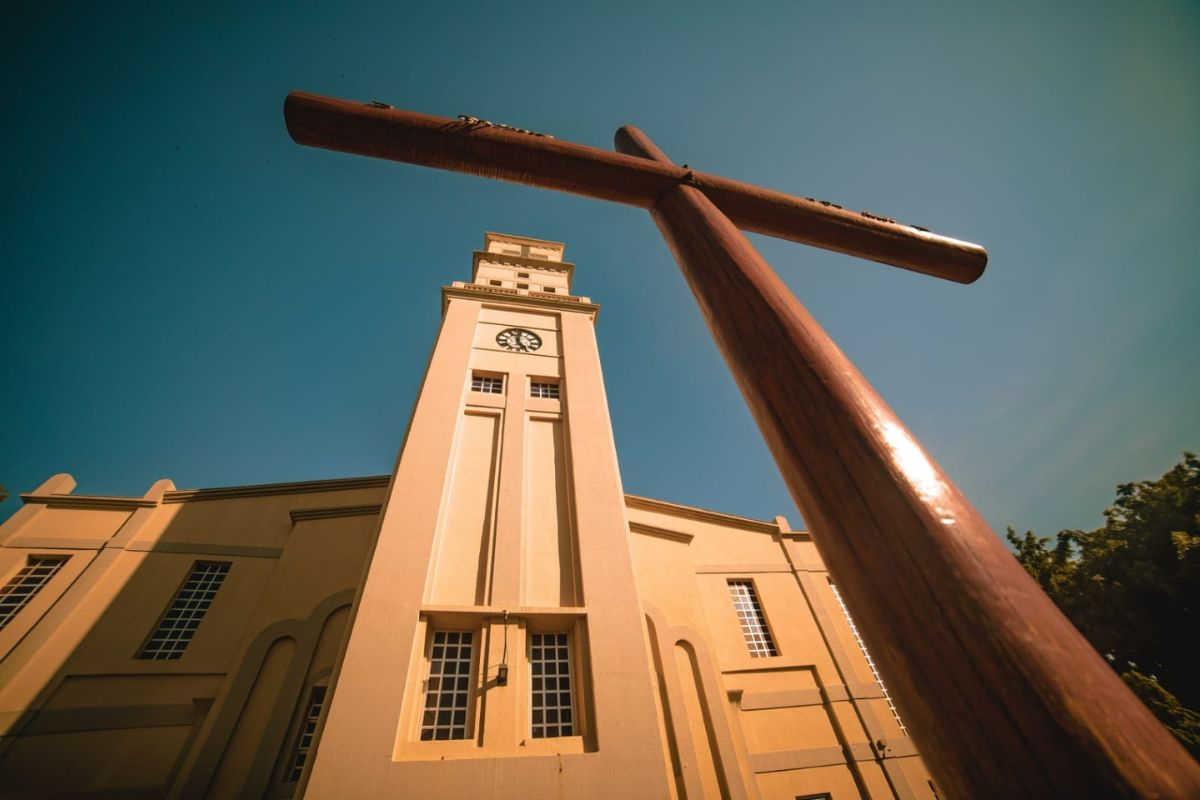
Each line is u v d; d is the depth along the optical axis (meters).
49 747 10.91
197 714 11.74
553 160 2.25
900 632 0.84
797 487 1.14
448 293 17.73
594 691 8.45
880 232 2.44
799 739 14.85
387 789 7.00
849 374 1.23
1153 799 0.51
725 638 16.81
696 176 2.33
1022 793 0.61
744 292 1.53
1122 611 22.41
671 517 19.75
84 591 13.34
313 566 14.41
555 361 15.96
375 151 2.26
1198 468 23.22
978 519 0.94
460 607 9.12
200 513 15.93
